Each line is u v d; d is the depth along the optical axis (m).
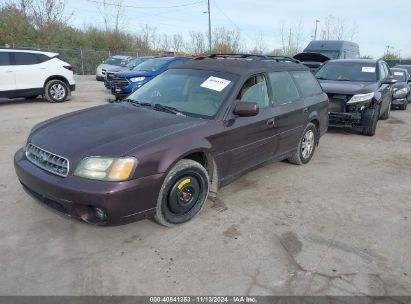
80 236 3.45
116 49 35.78
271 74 4.80
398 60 33.84
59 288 2.74
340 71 9.16
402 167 5.98
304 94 5.54
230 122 3.95
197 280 2.88
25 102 12.03
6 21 29.70
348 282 2.92
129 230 3.57
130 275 2.92
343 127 8.03
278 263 3.14
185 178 3.55
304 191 4.76
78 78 25.55
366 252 3.36
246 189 4.73
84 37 34.25
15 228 3.55
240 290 2.79
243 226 3.74
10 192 4.35
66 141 3.34
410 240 3.61
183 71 4.70
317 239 3.56
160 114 3.95
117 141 3.24
